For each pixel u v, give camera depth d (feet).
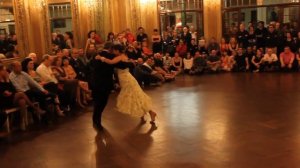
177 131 16.84
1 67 19.10
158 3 42.22
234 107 20.89
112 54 17.74
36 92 20.03
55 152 14.89
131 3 41.83
